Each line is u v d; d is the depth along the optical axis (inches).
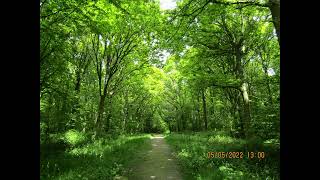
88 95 1513.3
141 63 1139.9
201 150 700.7
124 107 1983.3
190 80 942.4
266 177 381.7
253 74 1256.8
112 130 1700.3
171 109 2979.8
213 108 1943.9
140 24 907.4
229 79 808.9
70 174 388.5
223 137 1034.7
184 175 480.7
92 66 1439.5
